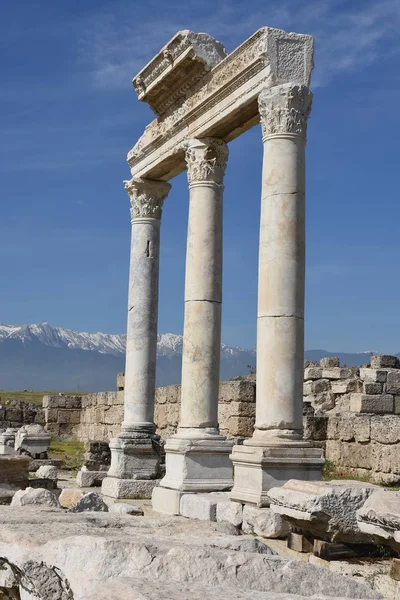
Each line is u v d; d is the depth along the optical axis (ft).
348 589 21.53
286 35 57.57
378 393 101.35
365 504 34.30
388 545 33.86
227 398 98.48
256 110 62.03
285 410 52.70
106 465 86.33
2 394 245.04
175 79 69.00
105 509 50.19
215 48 65.87
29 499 48.49
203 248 65.82
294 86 55.47
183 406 64.49
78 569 22.85
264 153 56.08
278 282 53.78
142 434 76.38
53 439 152.35
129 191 81.92
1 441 113.80
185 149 68.69
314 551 38.75
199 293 65.16
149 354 78.74
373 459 83.87
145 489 73.72
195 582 19.65
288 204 54.49
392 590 32.53
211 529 39.75
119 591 18.07
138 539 26.17
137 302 79.36
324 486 38.91
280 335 53.26
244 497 51.52
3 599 27.66
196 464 61.67
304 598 19.03
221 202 67.51
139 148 79.25
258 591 19.44
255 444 52.13
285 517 40.32
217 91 63.41
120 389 136.05
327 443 91.40
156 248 80.84
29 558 24.80
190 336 64.85
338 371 107.96
